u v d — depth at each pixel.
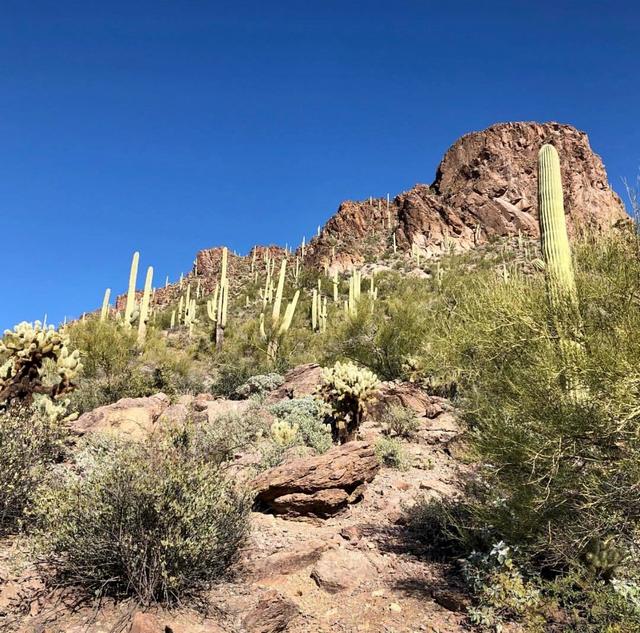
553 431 3.76
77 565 3.67
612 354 3.61
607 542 3.82
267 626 3.54
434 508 5.34
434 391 11.84
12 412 5.41
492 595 3.74
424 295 15.84
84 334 13.16
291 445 7.73
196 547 3.72
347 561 4.52
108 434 6.19
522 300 4.50
